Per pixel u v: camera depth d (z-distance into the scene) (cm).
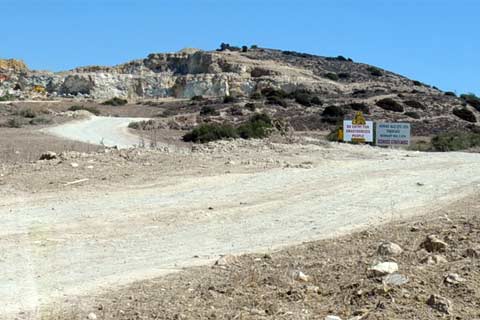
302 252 956
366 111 7475
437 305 647
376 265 773
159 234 1123
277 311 673
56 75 14425
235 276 823
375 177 1756
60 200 1381
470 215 1150
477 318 621
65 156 1906
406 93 9225
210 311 684
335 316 642
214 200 1422
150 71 14675
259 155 2155
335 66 13250
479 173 1847
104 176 1648
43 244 1038
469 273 736
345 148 2591
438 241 887
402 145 3450
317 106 7981
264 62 13138
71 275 866
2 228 1136
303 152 2306
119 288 802
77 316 687
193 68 13900
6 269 891
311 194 1505
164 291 775
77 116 7144
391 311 643
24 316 692
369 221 1212
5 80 14088
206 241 1076
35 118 6362
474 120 7512
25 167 1738
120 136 5175
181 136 5128
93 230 1141
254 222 1225
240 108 7644
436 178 1745
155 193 1481
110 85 13188
